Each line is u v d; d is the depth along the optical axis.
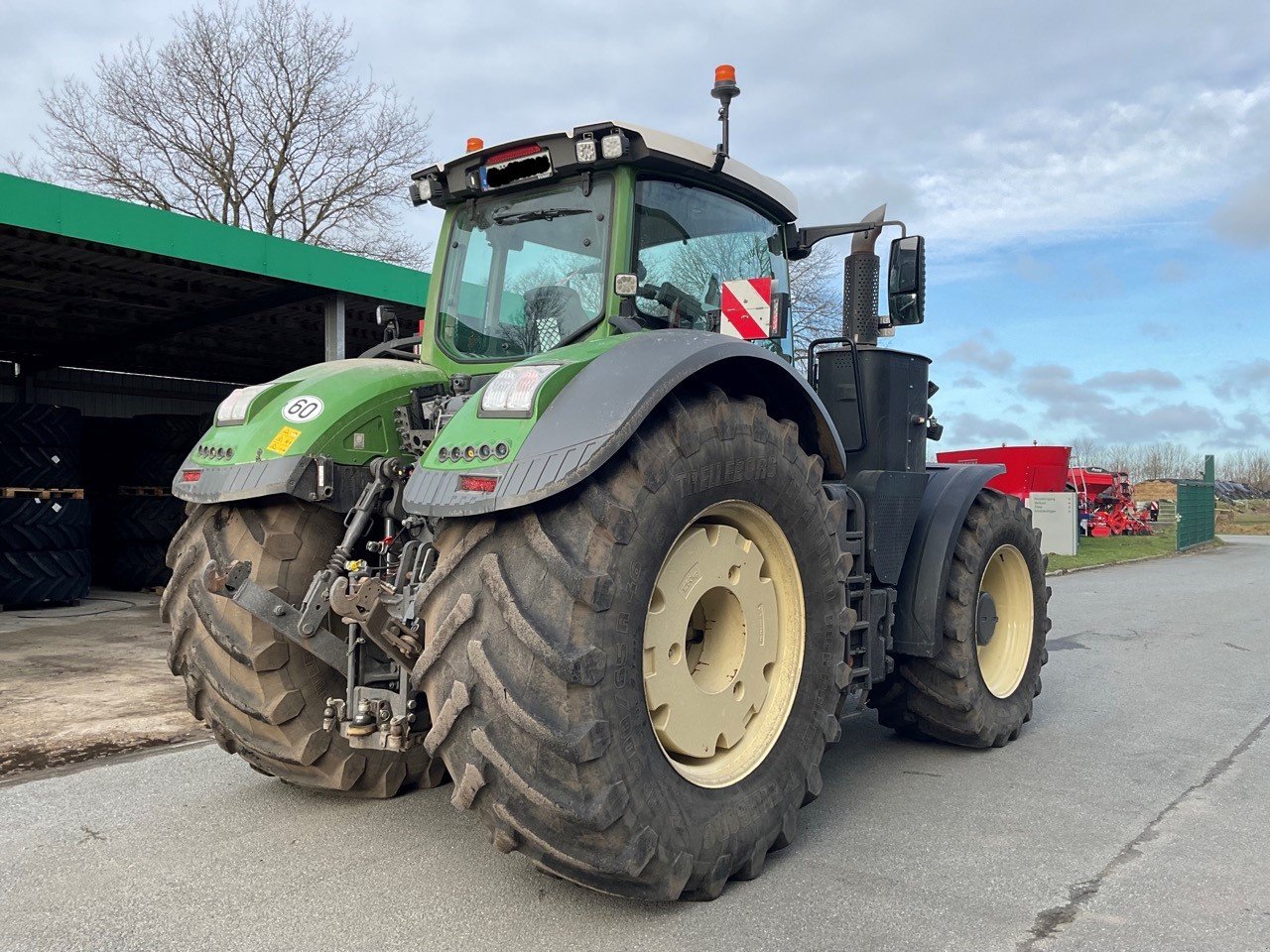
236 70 26.06
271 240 9.20
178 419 10.84
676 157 3.32
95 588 11.41
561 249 3.37
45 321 11.84
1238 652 7.07
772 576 3.17
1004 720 4.39
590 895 2.78
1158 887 2.86
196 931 2.55
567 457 2.43
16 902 2.73
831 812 3.53
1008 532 4.52
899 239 4.05
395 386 3.34
